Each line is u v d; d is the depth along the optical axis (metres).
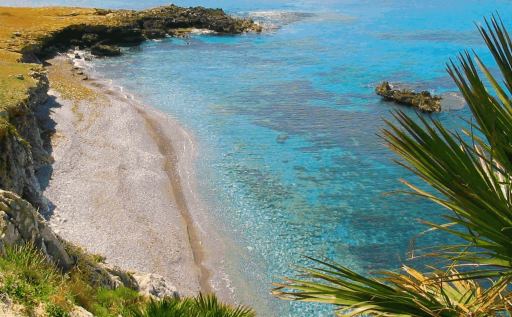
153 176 37.03
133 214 31.42
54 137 40.31
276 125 49.03
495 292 5.07
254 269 27.45
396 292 5.42
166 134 45.75
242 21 93.06
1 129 27.78
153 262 26.92
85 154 38.69
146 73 66.00
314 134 46.88
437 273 5.99
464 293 5.71
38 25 76.69
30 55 65.50
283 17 102.75
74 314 11.51
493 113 4.82
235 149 43.28
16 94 38.88
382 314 5.18
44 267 13.66
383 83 58.09
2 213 14.25
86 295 14.62
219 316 10.22
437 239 29.97
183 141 44.47
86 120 45.75
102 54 74.12
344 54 75.69
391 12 107.50
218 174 38.59
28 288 11.07
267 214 33.03
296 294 5.66
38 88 46.06
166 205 33.31
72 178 34.62
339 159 41.56
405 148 5.16
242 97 57.28
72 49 75.06
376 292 5.45
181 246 28.86
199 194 35.41
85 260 18.23
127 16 87.56
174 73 66.38
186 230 30.72
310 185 37.09
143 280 22.02
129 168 37.69
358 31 90.12
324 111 52.88
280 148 43.72
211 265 27.61
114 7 117.69
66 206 31.02
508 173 4.86
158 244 28.62
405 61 71.06
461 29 89.12
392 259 28.31
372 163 40.75
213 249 29.09
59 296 11.56
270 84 62.12
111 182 34.94
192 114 51.44
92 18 84.69
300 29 92.88
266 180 37.81
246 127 48.44
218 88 60.34
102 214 30.80
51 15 86.12
